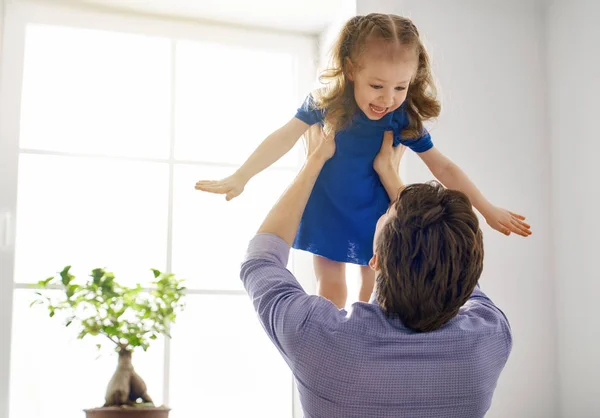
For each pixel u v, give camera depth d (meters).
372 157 1.68
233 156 2.44
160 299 2.20
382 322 1.31
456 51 2.33
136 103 2.37
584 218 2.24
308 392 1.32
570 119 2.32
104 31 2.33
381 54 1.50
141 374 2.24
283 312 1.33
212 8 2.34
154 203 2.33
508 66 2.38
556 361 2.31
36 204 2.24
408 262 1.29
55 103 2.31
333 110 1.59
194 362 2.30
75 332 2.20
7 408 2.09
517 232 1.73
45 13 2.28
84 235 2.27
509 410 2.25
